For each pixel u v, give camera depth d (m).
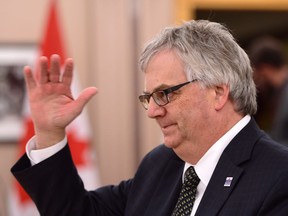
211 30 4.60
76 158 10.49
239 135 4.58
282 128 9.79
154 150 5.48
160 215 4.88
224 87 4.50
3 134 11.22
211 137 4.57
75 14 11.46
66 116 4.97
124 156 11.61
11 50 11.25
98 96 11.50
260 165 4.39
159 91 4.50
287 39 19.05
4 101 11.23
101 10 11.45
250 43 19.98
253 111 4.71
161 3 11.69
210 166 4.59
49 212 5.12
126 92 11.58
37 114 5.02
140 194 5.20
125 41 11.54
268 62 11.11
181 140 4.57
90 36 11.48
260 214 4.18
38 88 5.02
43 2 11.38
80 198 5.18
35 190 5.04
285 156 4.38
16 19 11.30
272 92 11.23
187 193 4.69
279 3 12.98
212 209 4.39
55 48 10.52
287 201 4.16
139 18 11.60
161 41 4.58
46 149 5.02
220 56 4.49
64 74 4.99
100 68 11.48
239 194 4.34
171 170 5.12
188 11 12.13
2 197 10.93
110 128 11.55
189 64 4.44
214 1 12.62
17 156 10.79
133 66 11.59
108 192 5.48
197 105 4.47
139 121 11.64
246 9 12.98
